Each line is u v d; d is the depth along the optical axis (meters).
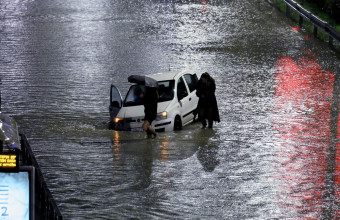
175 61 71.56
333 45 80.75
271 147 41.69
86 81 63.31
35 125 48.88
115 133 47.44
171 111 49.12
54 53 75.44
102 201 30.72
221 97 58.22
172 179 34.47
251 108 54.41
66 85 61.78
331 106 54.66
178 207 29.98
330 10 103.25
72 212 29.11
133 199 31.08
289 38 84.50
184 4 107.25
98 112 53.41
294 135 45.25
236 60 72.81
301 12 89.56
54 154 39.88
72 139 44.62
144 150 41.34
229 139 44.41
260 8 103.56
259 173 35.50
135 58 73.00
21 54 75.00
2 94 58.22
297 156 39.28
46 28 89.12
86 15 98.38
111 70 67.69
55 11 101.56
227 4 107.25
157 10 102.19
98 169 36.38
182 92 51.28
